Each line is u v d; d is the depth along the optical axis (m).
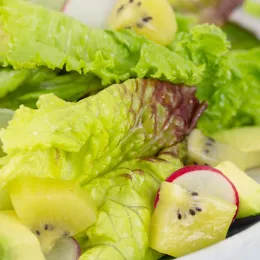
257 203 0.43
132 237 0.41
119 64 0.46
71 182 0.41
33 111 0.42
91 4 0.51
